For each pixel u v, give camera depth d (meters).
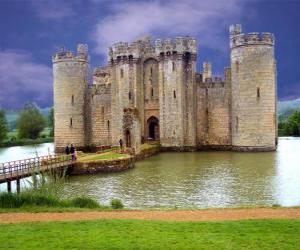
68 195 34.31
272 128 63.38
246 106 63.00
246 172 43.81
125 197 33.16
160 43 68.94
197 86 70.00
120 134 71.62
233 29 64.88
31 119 125.44
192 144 68.81
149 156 62.22
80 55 74.12
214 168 47.34
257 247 16.05
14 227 19.12
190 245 16.30
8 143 110.06
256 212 22.36
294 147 73.00
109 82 81.56
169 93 68.75
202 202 30.53
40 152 83.19
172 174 44.09
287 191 33.75
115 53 71.50
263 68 62.34
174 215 21.97
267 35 62.47
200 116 69.94
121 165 47.50
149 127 73.00
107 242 16.64
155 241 16.73
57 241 16.81
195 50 69.38
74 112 73.81
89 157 50.12
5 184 43.34
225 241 16.70
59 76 74.25
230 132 68.06
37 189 27.95
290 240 16.70
